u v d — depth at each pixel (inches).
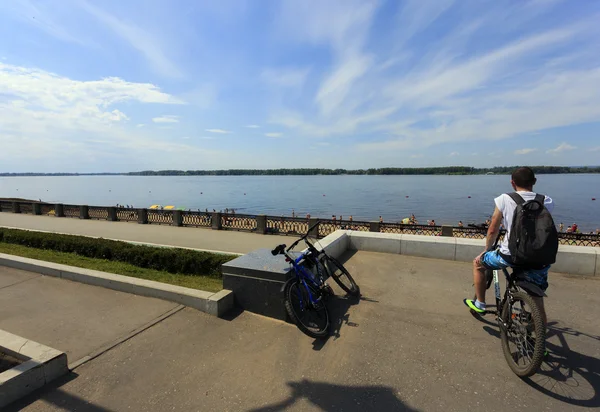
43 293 209.0
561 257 222.5
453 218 2044.8
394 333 150.1
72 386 119.1
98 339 152.2
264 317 172.4
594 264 215.8
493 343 140.1
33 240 418.3
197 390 116.4
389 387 114.4
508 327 126.3
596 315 162.7
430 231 523.5
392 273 228.7
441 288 201.2
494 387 112.8
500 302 138.9
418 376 119.9
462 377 118.6
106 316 175.5
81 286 220.7
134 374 126.3
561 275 218.5
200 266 320.2
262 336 152.7
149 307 185.8
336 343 143.7
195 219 697.6
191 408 107.7
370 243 281.0
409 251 268.7
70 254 381.1
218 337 152.6
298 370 126.0
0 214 892.0
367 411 103.4
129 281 208.2
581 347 135.0
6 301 196.9
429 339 144.3
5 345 128.1
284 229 609.3
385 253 276.1
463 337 145.3
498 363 126.1
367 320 163.0
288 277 167.9
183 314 176.2
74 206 833.5
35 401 111.4
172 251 340.5
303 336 151.5
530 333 117.0
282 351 139.4
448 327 154.3
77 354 140.0
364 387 114.8
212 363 132.3
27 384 113.9
